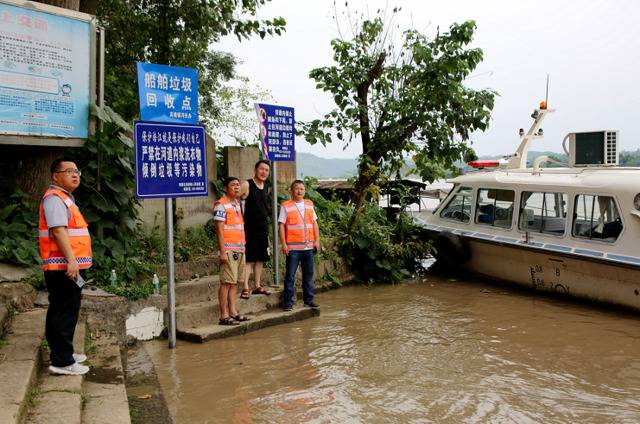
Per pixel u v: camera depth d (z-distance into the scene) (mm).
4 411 3322
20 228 6512
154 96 6152
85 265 4527
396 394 4938
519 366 5715
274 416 4488
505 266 9750
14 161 6941
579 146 9281
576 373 5527
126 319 6316
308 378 5340
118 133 7324
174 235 8609
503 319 7570
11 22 5898
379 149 10828
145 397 4797
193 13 11438
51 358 4441
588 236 8414
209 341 6469
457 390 5039
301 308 7738
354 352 6141
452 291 9461
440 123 10445
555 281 8914
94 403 4168
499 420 4426
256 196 7621
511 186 9688
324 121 10797
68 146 6629
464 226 10648
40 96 6180
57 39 6281
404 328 7121
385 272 10281
